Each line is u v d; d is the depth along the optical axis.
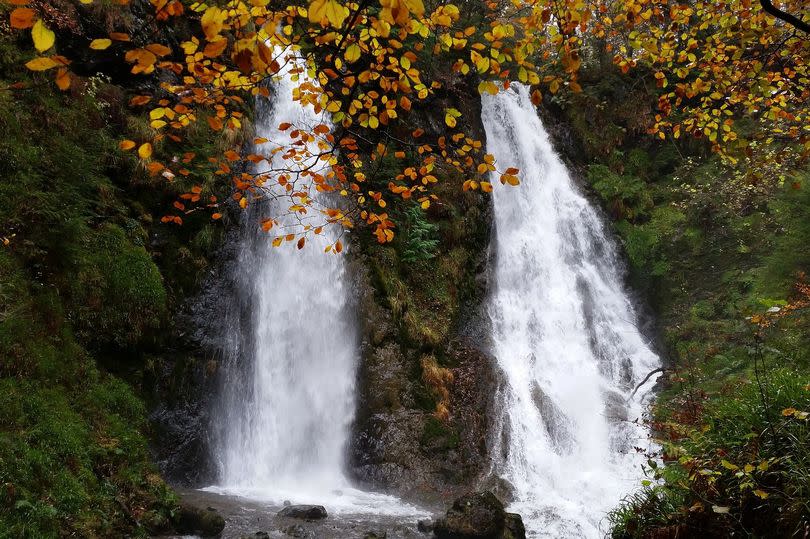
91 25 9.57
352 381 10.84
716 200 16.28
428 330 11.91
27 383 6.54
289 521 7.32
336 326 11.11
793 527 3.54
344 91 5.29
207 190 9.95
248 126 11.14
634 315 16.00
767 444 4.05
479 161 15.23
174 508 6.73
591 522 8.36
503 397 11.60
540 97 4.19
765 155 7.77
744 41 6.37
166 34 10.48
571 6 4.16
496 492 9.58
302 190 11.52
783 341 10.09
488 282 14.25
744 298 13.83
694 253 15.98
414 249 12.78
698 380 11.87
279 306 10.52
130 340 8.29
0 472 5.41
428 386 11.11
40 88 8.55
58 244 7.84
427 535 7.35
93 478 6.30
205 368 9.20
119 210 8.89
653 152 18.97
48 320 7.29
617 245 17.19
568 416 11.74
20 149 7.83
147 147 4.22
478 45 4.27
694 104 18.89
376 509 8.40
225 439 9.11
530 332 14.03
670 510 4.57
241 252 10.28
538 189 16.77
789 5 6.11
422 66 14.31
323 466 10.10
